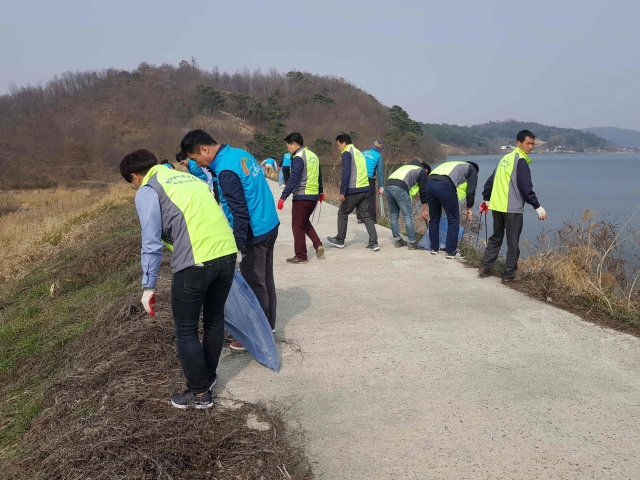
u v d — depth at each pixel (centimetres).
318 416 309
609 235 598
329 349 404
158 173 298
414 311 486
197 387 307
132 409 304
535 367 365
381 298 527
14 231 1634
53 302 711
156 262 285
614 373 354
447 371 362
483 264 587
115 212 1617
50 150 6975
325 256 720
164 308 474
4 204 3409
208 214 294
